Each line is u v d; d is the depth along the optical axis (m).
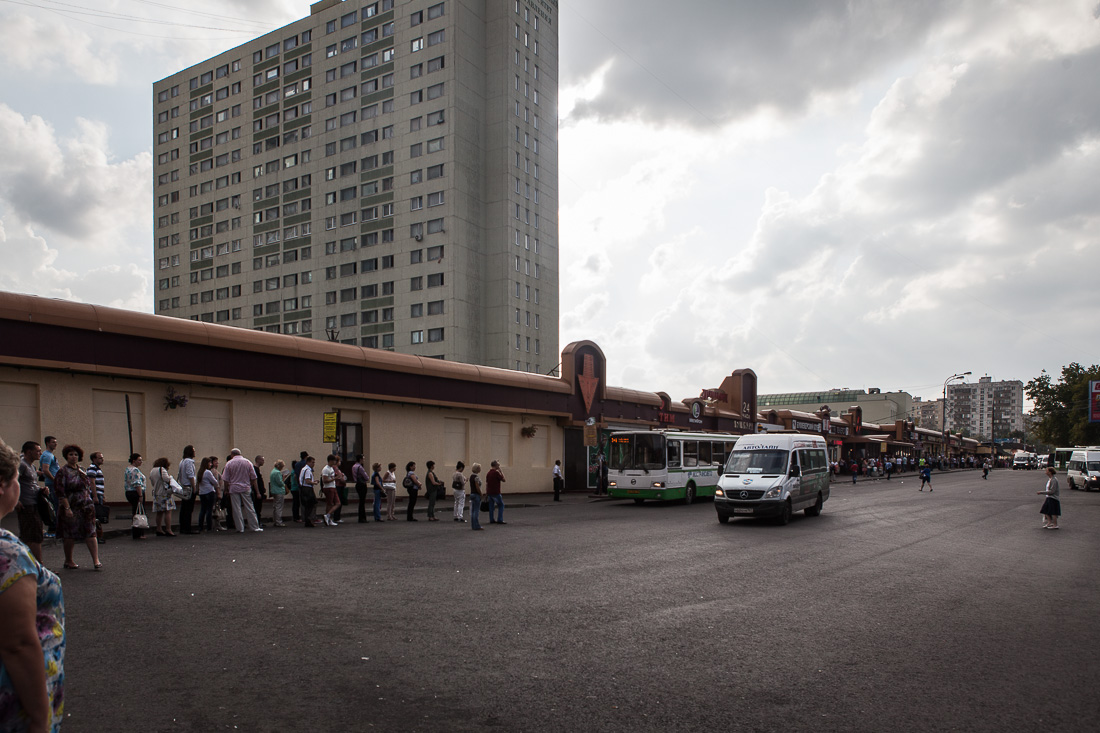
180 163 87.12
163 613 7.73
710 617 8.16
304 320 76.75
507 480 32.62
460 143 70.31
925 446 109.12
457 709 5.09
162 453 20.16
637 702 5.32
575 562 12.13
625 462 27.97
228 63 83.88
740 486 19.56
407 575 10.55
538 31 78.88
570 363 36.69
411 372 27.64
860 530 18.33
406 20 72.62
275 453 23.20
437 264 69.38
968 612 8.62
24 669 2.23
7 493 2.53
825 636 7.38
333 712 4.96
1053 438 87.12
